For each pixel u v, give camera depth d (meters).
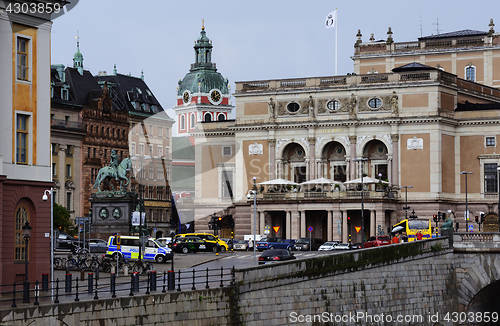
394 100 132.62
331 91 136.75
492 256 75.25
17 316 36.09
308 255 96.25
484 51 148.25
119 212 92.75
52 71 147.62
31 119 53.81
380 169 136.12
